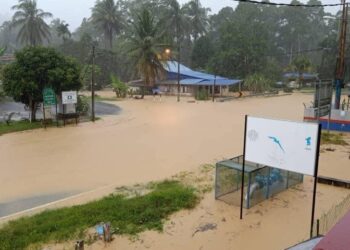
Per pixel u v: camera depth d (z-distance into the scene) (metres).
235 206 11.87
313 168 9.67
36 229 10.06
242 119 32.50
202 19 96.06
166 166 17.19
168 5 91.06
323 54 82.44
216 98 55.25
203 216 11.15
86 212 11.23
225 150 20.44
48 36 94.12
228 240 9.70
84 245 9.35
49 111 31.14
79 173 16.12
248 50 74.62
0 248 9.01
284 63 107.94
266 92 66.31
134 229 10.21
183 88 61.12
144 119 32.22
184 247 9.35
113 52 77.62
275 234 10.00
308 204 12.06
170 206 11.74
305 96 61.19
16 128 26.55
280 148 10.23
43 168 16.91
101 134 25.06
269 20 114.69
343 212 10.99
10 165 17.39
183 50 95.25
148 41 56.28
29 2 82.88
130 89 60.09
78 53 78.00
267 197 12.48
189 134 25.14
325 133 24.81
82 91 68.00
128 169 16.72
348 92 67.56
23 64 27.95
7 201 12.95
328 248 2.14
